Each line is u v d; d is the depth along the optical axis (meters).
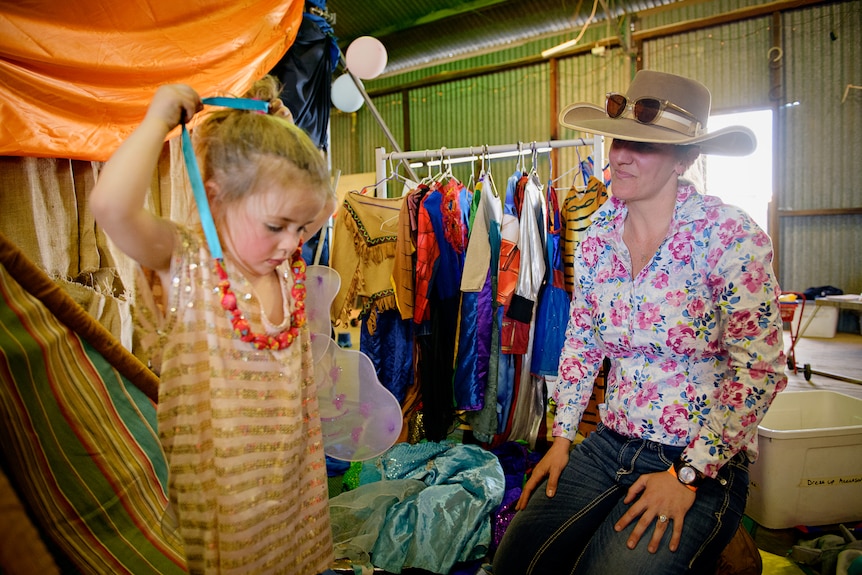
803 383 3.92
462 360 2.48
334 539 1.75
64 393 1.04
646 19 6.18
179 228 0.81
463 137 7.31
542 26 6.49
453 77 7.25
